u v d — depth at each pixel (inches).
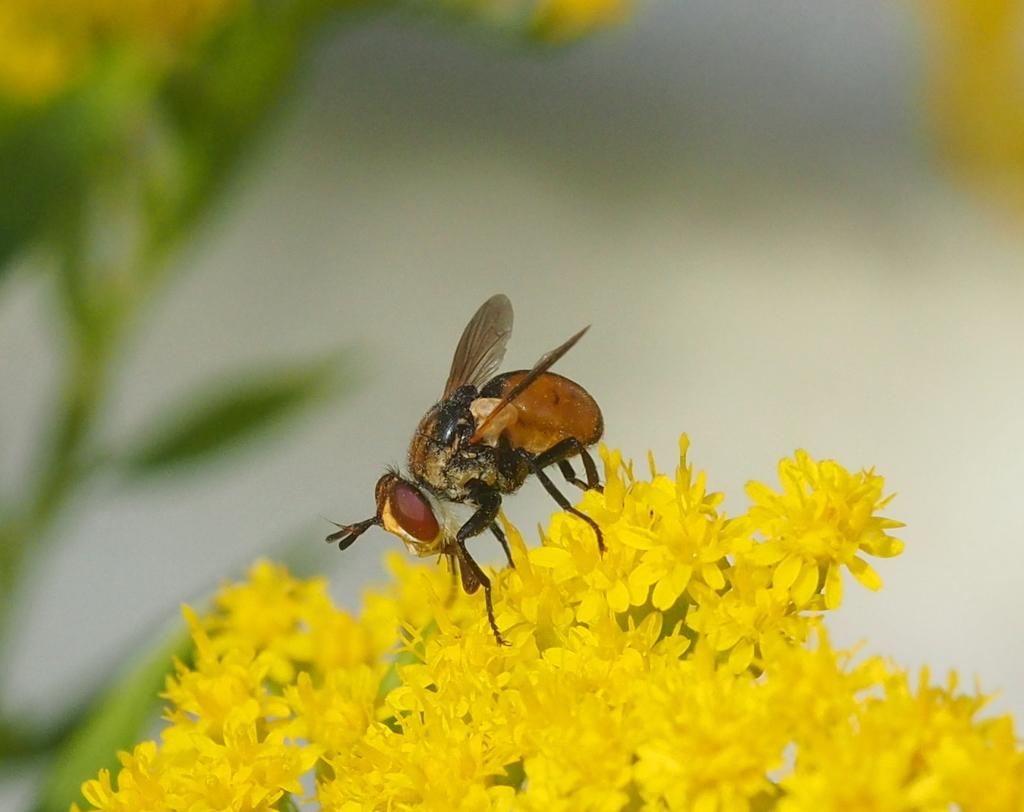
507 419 7.3
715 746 6.8
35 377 11.5
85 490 7.9
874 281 14.4
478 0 7.8
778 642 6.8
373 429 12.4
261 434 7.9
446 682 6.9
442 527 7.2
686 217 14.8
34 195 7.5
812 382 13.6
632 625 6.9
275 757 6.9
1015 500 12.8
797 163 15.3
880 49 16.0
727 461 12.9
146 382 12.3
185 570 11.0
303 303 13.4
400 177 14.6
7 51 7.5
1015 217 14.6
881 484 6.9
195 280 13.2
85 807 7.1
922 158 15.2
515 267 14.1
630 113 15.5
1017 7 13.7
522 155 15.0
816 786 6.7
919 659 11.3
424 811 6.9
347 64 15.0
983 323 14.2
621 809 6.8
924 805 6.7
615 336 13.8
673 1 16.4
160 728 7.2
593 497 7.0
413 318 13.5
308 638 7.1
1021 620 11.8
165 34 7.6
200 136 7.8
